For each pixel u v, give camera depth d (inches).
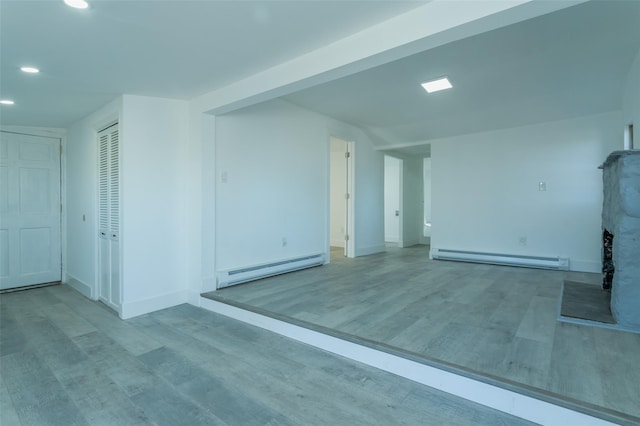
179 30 82.6
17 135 173.6
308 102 176.1
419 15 75.1
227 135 149.6
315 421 68.0
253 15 76.2
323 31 84.5
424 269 192.4
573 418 63.6
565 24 95.2
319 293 140.7
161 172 137.6
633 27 96.9
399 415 69.9
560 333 96.7
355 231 236.7
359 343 92.8
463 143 218.2
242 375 86.0
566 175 184.9
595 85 145.6
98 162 150.9
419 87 148.6
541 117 183.3
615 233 104.2
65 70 105.9
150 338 109.5
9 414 70.9
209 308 136.3
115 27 80.3
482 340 92.4
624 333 95.8
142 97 132.3
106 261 144.7
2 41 86.5
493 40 104.3
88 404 74.0
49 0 68.4
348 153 234.2
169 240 140.3
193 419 68.8
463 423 67.2
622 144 169.5
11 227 170.6
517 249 199.6
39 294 163.6
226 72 110.0
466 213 217.2
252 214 161.5
